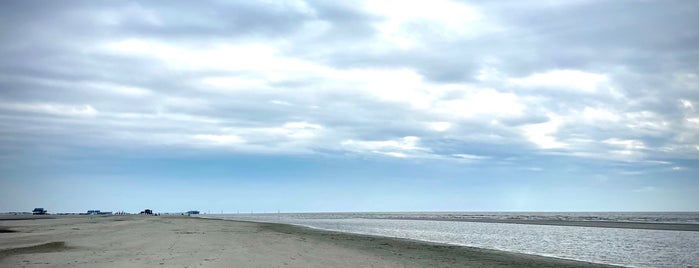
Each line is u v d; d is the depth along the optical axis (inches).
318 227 2440.9
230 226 1953.7
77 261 593.3
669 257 978.7
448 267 695.1
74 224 1887.3
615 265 836.0
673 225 2314.2
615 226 2277.3
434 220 3956.7
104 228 1519.4
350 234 1676.9
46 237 1059.9
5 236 1095.6
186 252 718.5
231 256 674.8
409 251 962.1
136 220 2529.5
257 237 1170.6
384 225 2824.8
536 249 1149.1
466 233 1860.2
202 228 1614.2
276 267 584.1
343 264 653.9
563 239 1491.1
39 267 538.0
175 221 2431.1
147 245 842.8
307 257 722.8
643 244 1284.4
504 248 1167.6
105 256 653.9
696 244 1277.1
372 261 716.0
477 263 781.9
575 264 832.3
